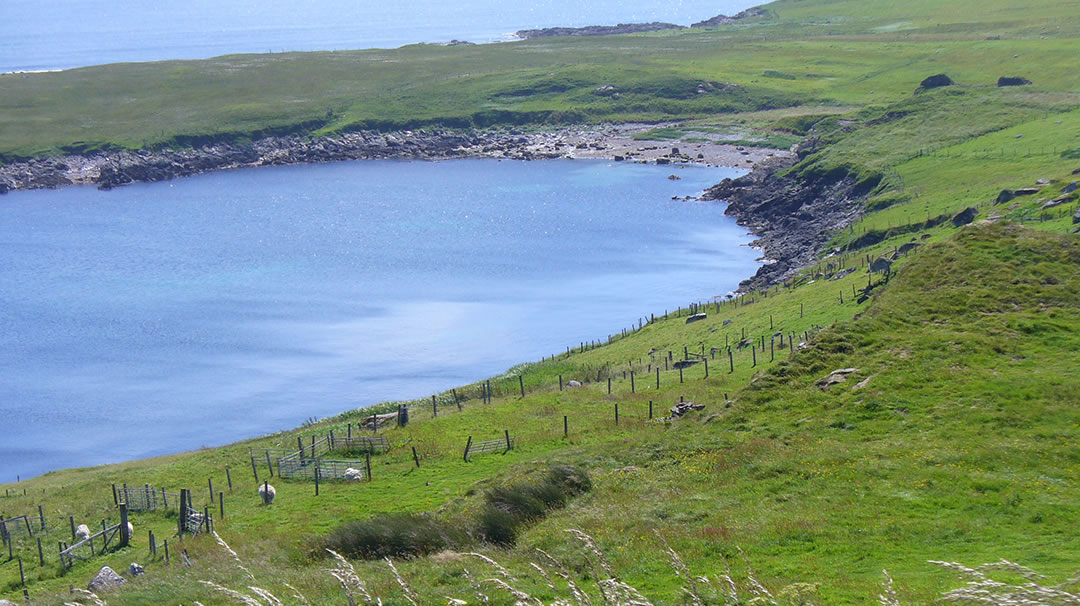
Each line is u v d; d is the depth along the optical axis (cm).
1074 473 3092
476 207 15650
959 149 13412
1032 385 4100
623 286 11456
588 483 3675
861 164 13850
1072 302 5175
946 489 3017
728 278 11531
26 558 4466
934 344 4791
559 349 9444
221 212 16038
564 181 17275
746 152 18362
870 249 9969
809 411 4319
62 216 16150
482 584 2375
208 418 8331
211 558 3750
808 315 7269
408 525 3225
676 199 15625
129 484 5644
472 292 11450
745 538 2731
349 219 15188
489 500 3534
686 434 4247
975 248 5953
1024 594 1141
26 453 7806
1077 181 8588
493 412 5938
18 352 10038
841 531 2711
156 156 19912
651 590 2342
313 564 3136
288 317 10806
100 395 8912
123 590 3284
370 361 9438
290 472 5288
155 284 12206
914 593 2094
